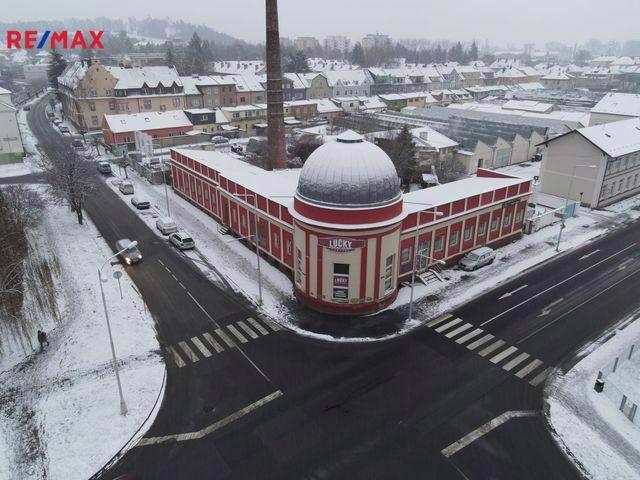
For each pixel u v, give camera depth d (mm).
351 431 29391
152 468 26891
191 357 36312
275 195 49688
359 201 37656
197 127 115438
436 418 30438
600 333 39500
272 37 69375
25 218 55219
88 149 102125
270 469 26828
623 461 27516
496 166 89438
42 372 34719
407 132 78938
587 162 68062
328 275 40281
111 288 45844
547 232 60344
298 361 35875
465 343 38094
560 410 31297
